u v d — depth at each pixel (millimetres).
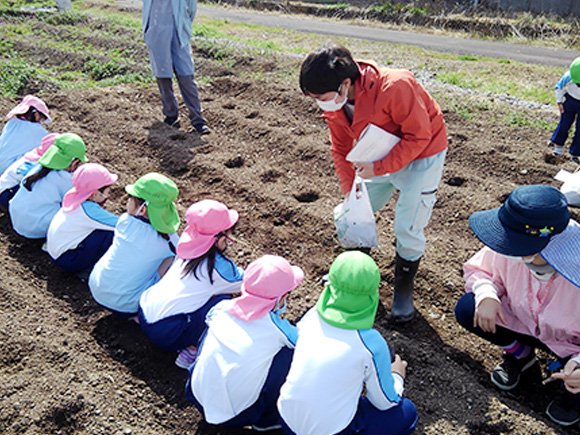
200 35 12680
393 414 2707
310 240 4801
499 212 2828
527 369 3543
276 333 2781
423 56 12336
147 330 3258
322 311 2596
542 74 10117
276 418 2904
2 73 8461
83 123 7094
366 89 3109
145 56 10867
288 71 9016
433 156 3410
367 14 19812
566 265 2656
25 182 4406
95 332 3686
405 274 3773
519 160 6098
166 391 3275
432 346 3703
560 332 3004
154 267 3627
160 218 3537
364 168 3338
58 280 4203
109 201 5355
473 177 5766
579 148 6266
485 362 3609
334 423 2521
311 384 2504
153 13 6406
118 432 2936
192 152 6266
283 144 6418
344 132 3654
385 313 4000
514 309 3160
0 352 3348
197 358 2922
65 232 3939
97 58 10250
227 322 2812
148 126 6949
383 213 5203
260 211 5211
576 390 2742
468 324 3312
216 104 7707
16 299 3865
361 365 2508
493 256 3180
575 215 5109
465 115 7359
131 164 6066
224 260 3268
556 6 18609
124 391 3230
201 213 3135
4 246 4559
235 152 6309
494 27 17266
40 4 16984
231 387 2719
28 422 2926
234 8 22562
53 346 3420
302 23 19016
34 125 5301
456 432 3012
